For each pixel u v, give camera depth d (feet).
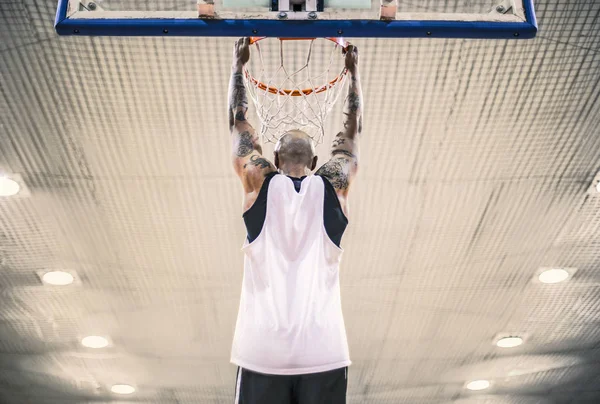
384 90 13.78
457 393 26.07
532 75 13.41
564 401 26.96
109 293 20.07
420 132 14.80
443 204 16.78
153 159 15.44
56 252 18.31
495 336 22.31
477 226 17.46
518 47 12.82
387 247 18.25
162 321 21.36
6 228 17.34
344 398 7.04
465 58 13.03
